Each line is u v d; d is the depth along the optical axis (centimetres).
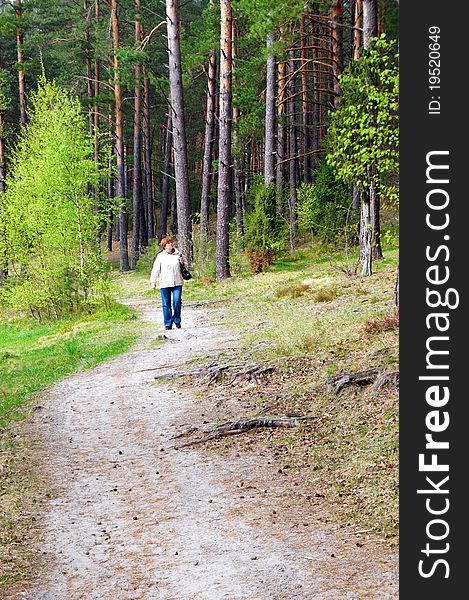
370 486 603
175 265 1599
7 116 5397
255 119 3666
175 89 2889
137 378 1136
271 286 2197
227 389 992
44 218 2230
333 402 832
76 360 1382
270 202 2798
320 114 4500
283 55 3036
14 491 681
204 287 2603
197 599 446
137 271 4109
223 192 2736
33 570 505
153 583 476
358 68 1178
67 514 618
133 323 1825
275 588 452
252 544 526
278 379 984
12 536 570
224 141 2728
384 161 1062
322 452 710
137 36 4184
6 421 954
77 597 462
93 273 2250
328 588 445
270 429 805
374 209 1928
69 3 4981
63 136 2219
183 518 591
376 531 527
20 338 2086
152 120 5650
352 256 2717
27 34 4384
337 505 586
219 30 3641
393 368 817
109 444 819
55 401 1048
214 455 753
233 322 1608
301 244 3534
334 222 3008
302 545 516
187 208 2928
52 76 5147
